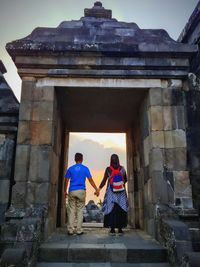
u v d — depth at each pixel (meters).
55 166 7.05
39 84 6.56
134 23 7.61
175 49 6.57
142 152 7.60
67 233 6.50
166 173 6.18
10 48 6.40
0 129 6.68
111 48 6.49
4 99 6.89
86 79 6.63
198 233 5.54
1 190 6.41
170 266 4.54
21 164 6.03
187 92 6.73
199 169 6.33
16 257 3.93
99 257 4.73
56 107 7.00
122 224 6.52
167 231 4.89
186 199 6.01
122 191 6.68
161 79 6.72
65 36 6.98
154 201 6.03
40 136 6.23
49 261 4.69
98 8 8.08
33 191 5.88
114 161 6.90
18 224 5.03
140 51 6.51
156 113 6.49
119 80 6.67
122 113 8.50
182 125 6.46
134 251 4.78
